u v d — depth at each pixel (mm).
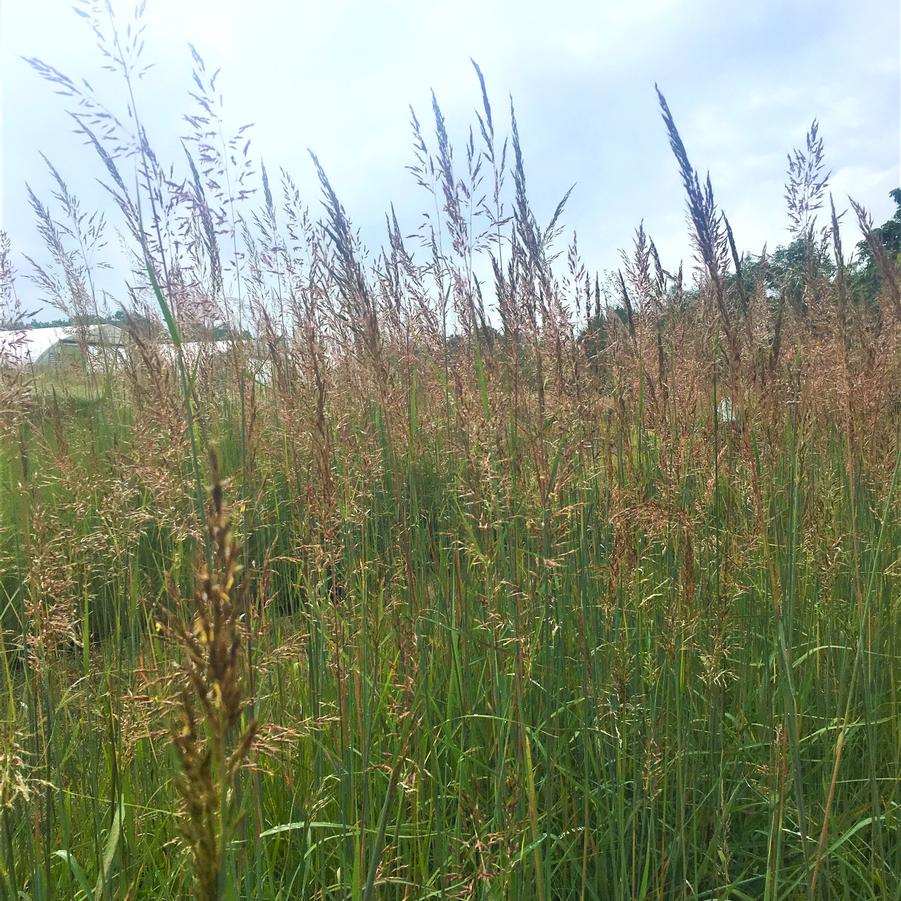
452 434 3105
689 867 2402
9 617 2885
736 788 2312
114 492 2283
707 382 2994
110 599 2943
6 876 1622
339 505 2361
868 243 2674
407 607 2500
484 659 2688
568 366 2893
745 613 2824
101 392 4836
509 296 2885
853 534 2445
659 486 2715
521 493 2443
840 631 2924
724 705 2680
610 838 2150
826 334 3729
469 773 2496
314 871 2098
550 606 2506
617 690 2133
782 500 2820
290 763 2199
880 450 2879
